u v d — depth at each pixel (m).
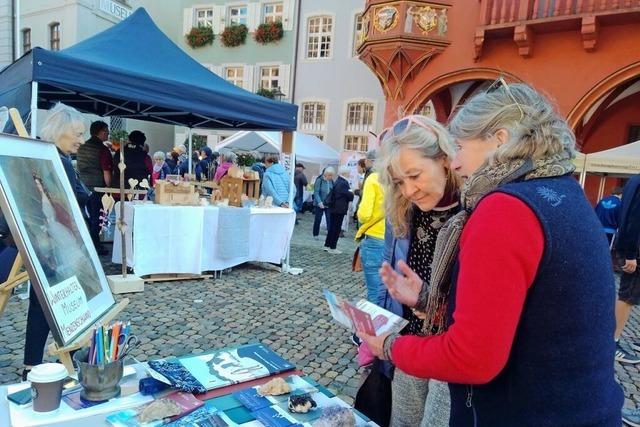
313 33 14.58
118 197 5.61
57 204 1.51
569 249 0.75
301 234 9.34
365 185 3.34
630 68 6.59
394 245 1.60
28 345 2.10
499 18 7.45
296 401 1.23
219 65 15.77
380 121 13.68
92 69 3.84
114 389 1.23
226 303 4.12
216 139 16.00
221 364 1.48
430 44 8.10
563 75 7.07
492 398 0.85
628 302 3.26
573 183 0.84
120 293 4.13
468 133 0.92
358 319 1.04
